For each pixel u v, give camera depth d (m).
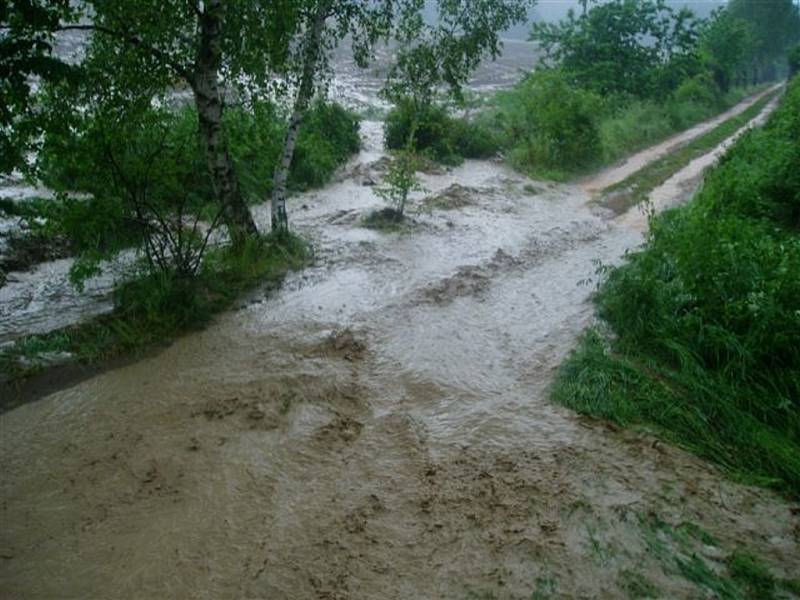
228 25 7.55
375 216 11.01
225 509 4.29
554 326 7.17
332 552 3.92
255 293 7.84
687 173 15.38
